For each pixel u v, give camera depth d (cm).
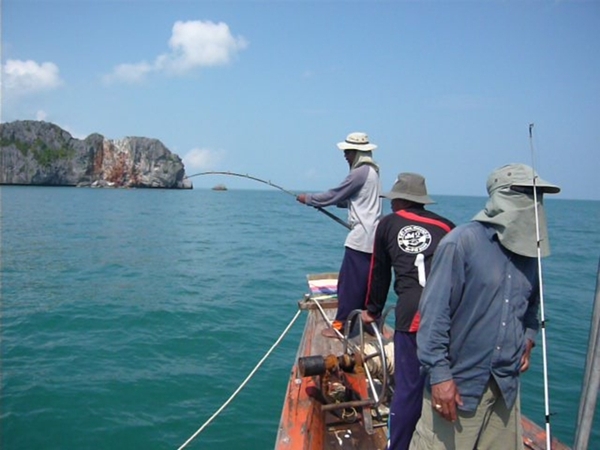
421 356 234
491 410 243
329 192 430
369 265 426
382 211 437
